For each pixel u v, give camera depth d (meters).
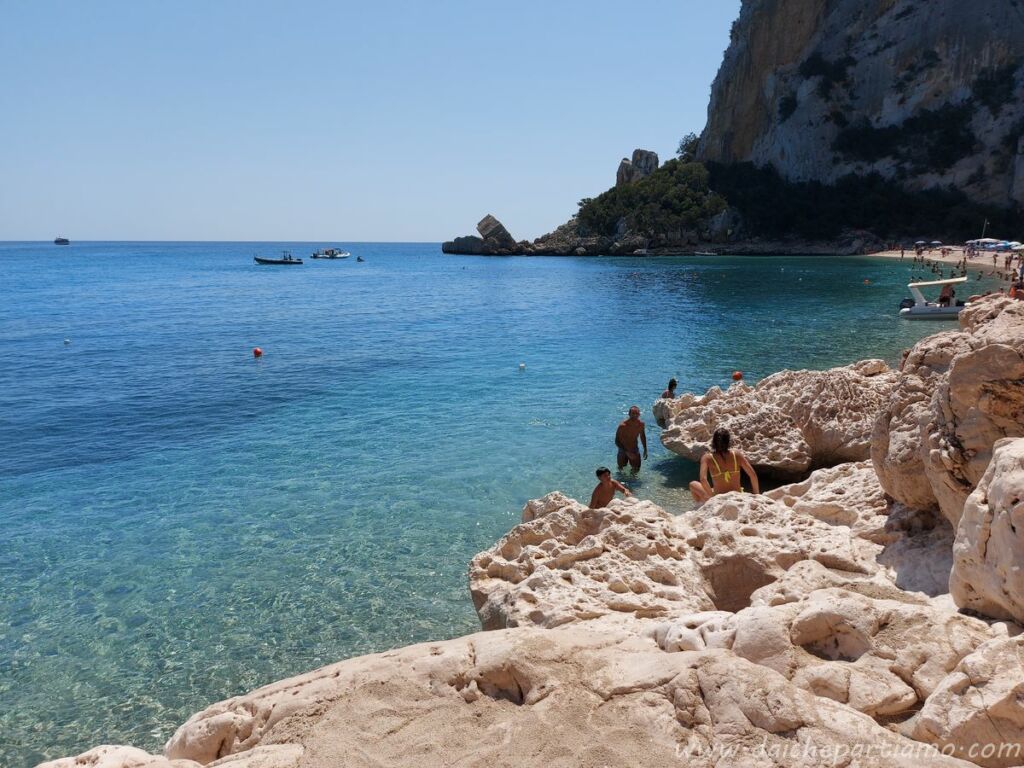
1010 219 103.12
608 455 15.45
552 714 4.25
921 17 118.25
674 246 123.56
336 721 4.41
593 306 47.88
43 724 7.51
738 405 14.75
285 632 9.01
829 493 8.76
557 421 18.22
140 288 72.19
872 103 122.00
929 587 6.18
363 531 11.84
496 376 24.42
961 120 113.12
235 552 11.20
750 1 134.88
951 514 6.23
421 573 10.38
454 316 44.06
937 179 112.44
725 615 5.19
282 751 4.17
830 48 127.75
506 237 159.00
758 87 134.25
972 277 57.84
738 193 126.88
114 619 9.39
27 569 10.78
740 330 33.34
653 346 29.73
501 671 4.62
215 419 19.45
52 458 16.12
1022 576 4.33
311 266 129.12
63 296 62.19
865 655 4.45
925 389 7.30
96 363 28.44
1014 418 5.79
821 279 63.94
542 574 7.15
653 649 5.07
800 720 3.88
